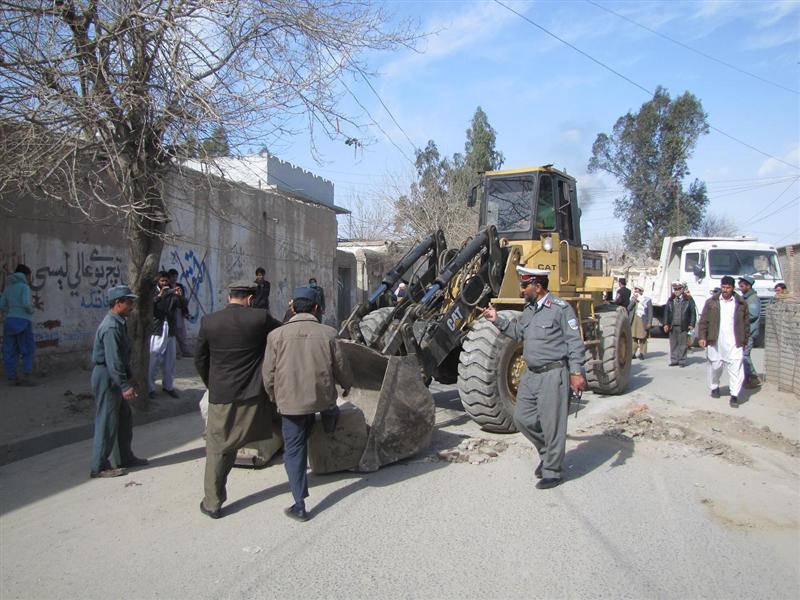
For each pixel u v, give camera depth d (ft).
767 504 17.26
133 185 25.48
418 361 23.08
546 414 18.47
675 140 148.97
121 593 12.42
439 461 21.09
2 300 30.09
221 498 16.39
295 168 81.92
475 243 26.40
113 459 20.16
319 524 15.81
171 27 24.18
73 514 16.63
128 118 24.67
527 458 21.47
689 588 12.51
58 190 28.02
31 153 24.12
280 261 60.08
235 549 14.38
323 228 69.31
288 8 26.30
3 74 23.73
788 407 30.48
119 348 19.25
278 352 16.17
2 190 25.82
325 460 19.56
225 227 50.90
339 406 20.72
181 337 32.14
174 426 26.91
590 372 32.96
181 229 45.11
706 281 62.23
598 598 12.12
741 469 20.42
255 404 16.53
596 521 15.96
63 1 24.06
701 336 32.53
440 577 12.95
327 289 70.28
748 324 30.76
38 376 33.14
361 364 22.34
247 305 17.53
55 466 20.97
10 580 13.01
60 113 23.86
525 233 30.35
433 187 121.80
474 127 164.76
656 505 17.11
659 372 44.09
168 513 16.66
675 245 70.64
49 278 34.37
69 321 35.65
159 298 30.25
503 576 13.00
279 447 20.86
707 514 16.49
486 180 31.94
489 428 24.63
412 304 24.82
